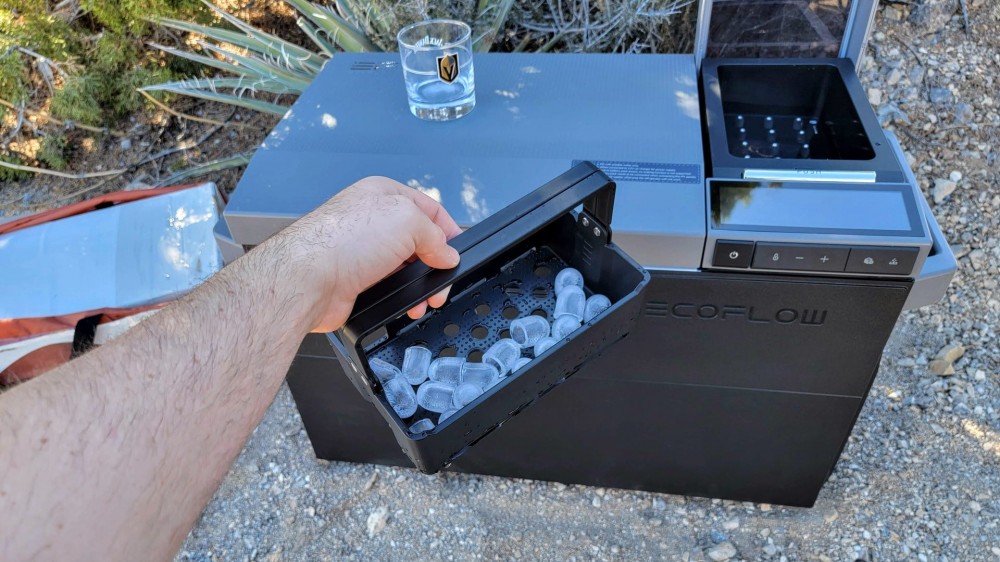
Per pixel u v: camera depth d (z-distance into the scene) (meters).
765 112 1.29
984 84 1.96
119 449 0.42
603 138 1.12
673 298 1.06
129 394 0.44
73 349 1.55
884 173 1.00
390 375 0.73
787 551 1.42
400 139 1.15
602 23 1.98
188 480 0.46
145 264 1.67
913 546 1.40
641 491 1.52
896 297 1.00
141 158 2.31
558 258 0.85
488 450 1.46
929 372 1.69
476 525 1.50
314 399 1.41
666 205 0.99
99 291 1.63
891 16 2.04
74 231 1.73
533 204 0.68
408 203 0.65
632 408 1.28
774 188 1.00
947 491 1.48
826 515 1.46
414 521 1.52
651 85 1.24
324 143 1.16
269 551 1.49
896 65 2.01
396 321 0.79
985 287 1.80
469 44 1.19
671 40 2.00
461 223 1.00
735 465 1.38
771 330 1.08
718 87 1.20
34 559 0.37
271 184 1.08
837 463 1.54
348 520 1.53
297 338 0.56
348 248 0.60
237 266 0.57
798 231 0.94
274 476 1.60
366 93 1.28
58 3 2.26
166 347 0.48
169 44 2.30
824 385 1.16
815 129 1.26
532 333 0.76
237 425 0.50
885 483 1.50
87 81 2.19
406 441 0.64
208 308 0.52
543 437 1.39
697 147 1.09
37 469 0.38
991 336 1.73
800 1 1.17
